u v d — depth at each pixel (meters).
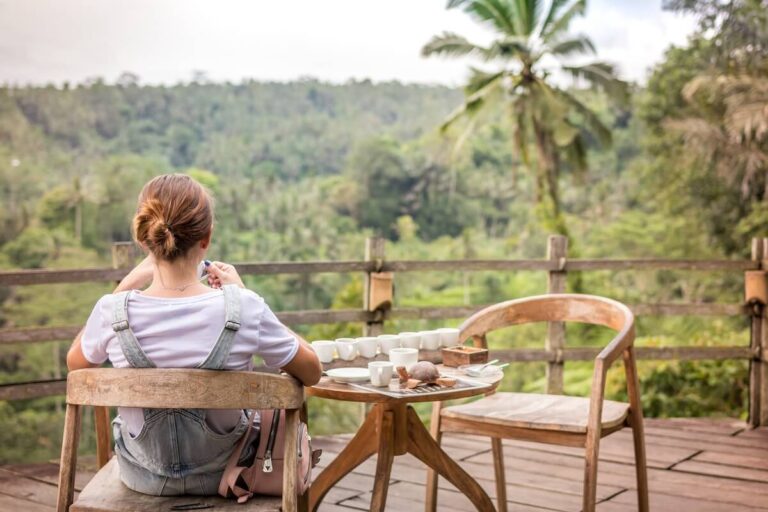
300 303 44.62
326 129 65.44
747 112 16.64
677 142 25.44
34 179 52.62
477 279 42.38
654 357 4.87
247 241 52.69
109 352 1.77
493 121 51.28
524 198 49.91
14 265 47.44
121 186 52.25
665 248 26.08
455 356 2.45
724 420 4.93
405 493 3.44
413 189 53.44
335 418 24.20
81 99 60.88
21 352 40.91
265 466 1.82
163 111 63.91
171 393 1.68
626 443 4.32
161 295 1.77
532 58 26.58
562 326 4.83
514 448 4.20
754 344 4.78
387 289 4.57
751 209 21.31
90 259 48.53
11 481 3.67
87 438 30.86
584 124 30.05
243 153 63.72
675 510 3.26
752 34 19.64
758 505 3.32
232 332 1.73
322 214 54.12
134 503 1.78
